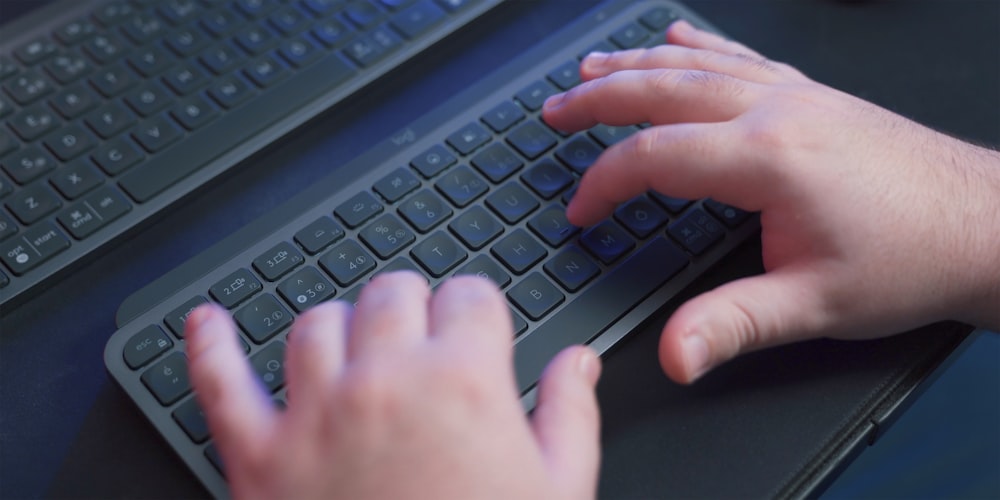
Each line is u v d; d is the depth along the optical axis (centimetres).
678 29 61
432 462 37
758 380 48
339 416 38
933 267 48
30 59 58
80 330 51
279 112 57
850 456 47
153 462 46
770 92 52
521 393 46
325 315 43
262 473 39
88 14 60
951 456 87
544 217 52
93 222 52
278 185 56
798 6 67
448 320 41
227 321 45
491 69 63
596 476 42
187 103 57
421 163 54
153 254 53
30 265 51
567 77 59
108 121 56
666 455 46
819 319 46
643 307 50
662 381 48
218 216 55
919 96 62
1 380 49
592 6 67
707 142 48
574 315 49
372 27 61
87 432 47
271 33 60
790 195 47
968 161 52
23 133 55
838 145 48
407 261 50
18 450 46
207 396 42
